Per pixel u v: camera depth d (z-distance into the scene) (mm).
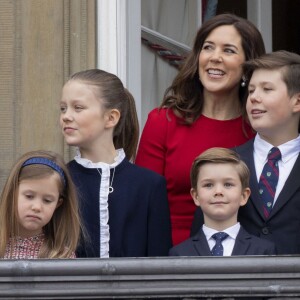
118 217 18938
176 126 20703
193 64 20828
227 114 20828
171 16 25984
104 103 19219
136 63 23984
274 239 18938
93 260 13438
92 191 19031
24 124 22906
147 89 25250
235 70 20562
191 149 20531
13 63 22922
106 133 19328
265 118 19375
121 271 13359
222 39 20547
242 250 18453
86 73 19406
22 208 17688
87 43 23000
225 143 20594
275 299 13344
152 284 13383
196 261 13398
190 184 20297
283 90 19359
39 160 17953
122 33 23406
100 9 23156
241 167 18812
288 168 19344
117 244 18844
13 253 17781
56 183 17859
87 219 18906
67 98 19188
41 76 22922
